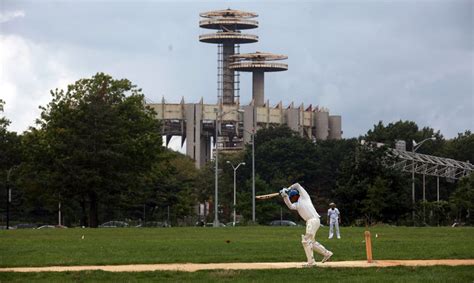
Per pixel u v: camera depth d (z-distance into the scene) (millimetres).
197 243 74875
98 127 158625
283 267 49812
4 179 193750
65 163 156750
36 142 161875
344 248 66812
